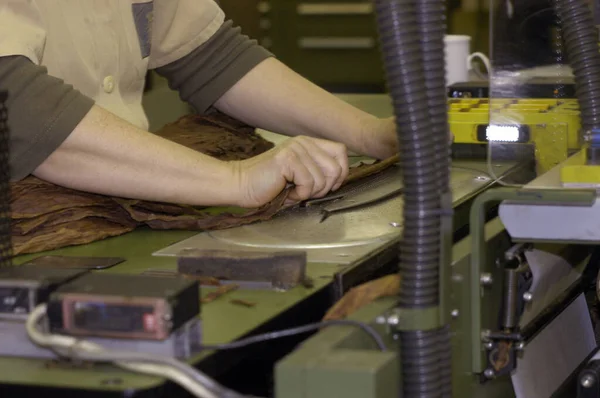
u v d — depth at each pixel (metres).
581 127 1.54
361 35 5.47
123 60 1.89
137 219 1.59
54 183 1.56
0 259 1.21
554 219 1.19
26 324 1.00
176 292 0.99
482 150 2.00
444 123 1.10
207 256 1.29
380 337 1.05
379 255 1.39
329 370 0.93
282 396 0.95
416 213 1.09
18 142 1.49
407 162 1.08
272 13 5.52
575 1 1.61
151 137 1.57
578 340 1.72
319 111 2.02
